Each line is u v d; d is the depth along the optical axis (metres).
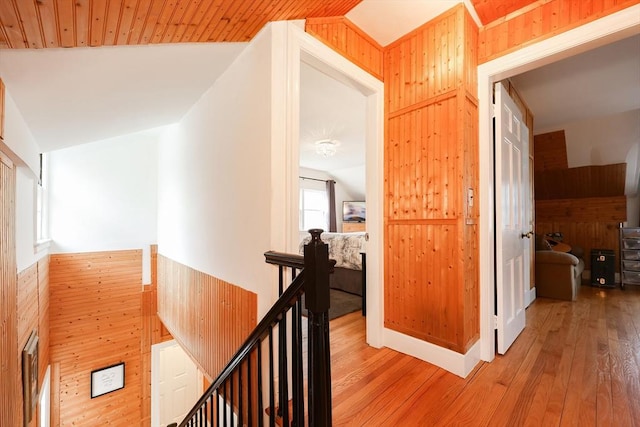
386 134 2.35
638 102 3.57
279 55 1.71
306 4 1.66
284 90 1.71
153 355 4.28
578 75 2.94
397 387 1.71
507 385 1.72
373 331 2.29
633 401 1.54
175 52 1.83
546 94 3.35
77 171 3.92
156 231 4.48
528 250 3.38
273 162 1.69
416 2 1.90
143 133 4.30
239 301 2.03
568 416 1.44
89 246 3.97
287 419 1.27
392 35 2.24
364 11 1.98
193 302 2.92
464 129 1.91
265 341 1.76
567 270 3.64
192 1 1.38
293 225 1.72
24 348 2.31
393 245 2.27
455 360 1.86
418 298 2.09
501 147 2.17
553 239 5.00
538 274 3.83
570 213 5.29
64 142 3.06
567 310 3.20
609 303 3.47
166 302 3.90
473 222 2.01
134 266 4.28
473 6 1.94
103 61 1.65
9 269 1.85
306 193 7.59
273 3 1.56
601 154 4.50
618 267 4.77
